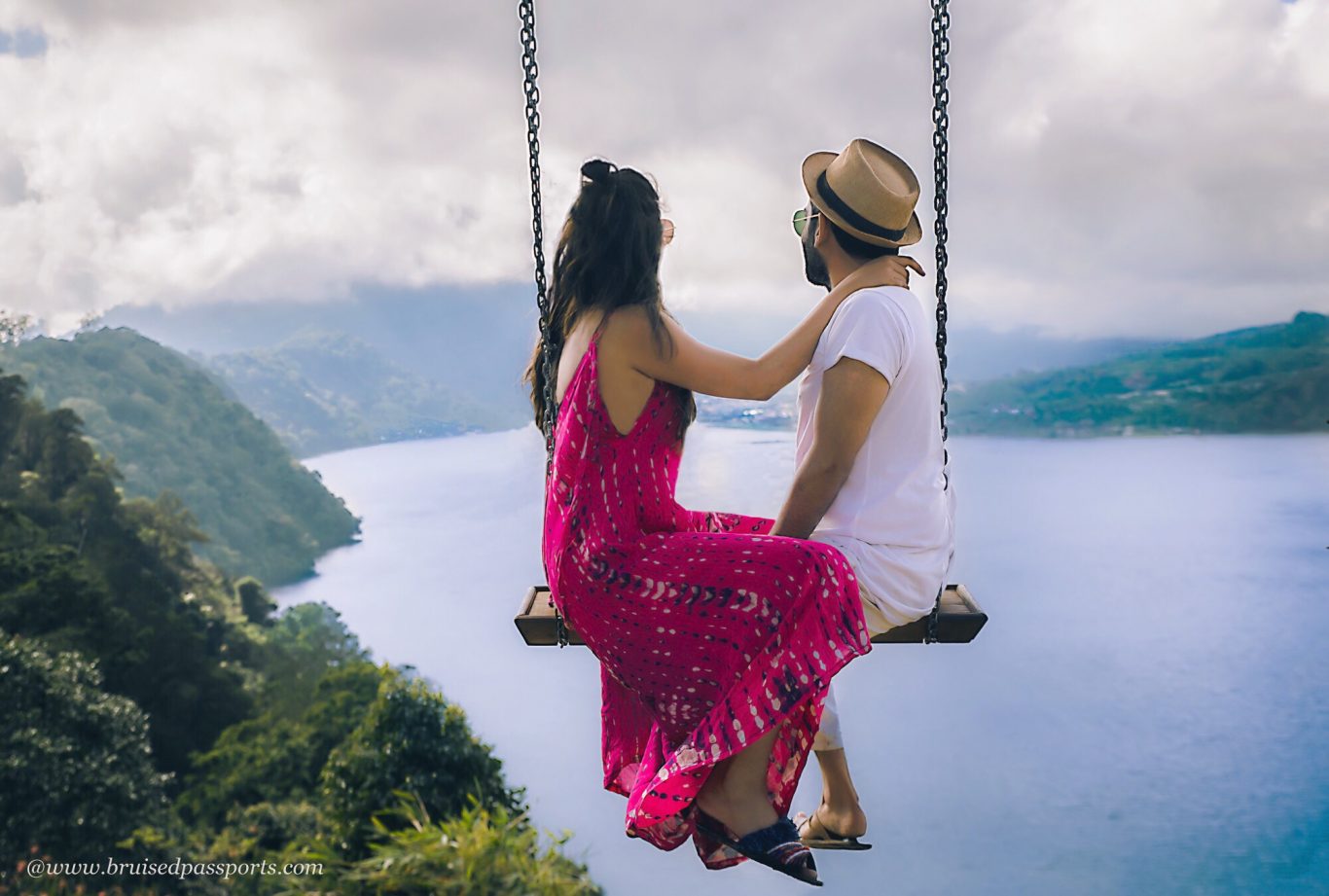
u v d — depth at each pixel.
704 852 2.02
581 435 1.98
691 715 1.96
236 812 23.56
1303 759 62.97
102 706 21.61
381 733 15.98
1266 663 79.00
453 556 136.00
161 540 63.09
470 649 97.81
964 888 52.56
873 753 71.06
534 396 2.33
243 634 59.56
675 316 2.06
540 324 2.33
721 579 1.91
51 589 35.56
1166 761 64.81
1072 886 51.91
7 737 19.86
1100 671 80.31
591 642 2.03
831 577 1.90
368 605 112.88
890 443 2.07
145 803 21.14
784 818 1.95
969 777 65.88
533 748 74.38
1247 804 59.50
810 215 2.24
